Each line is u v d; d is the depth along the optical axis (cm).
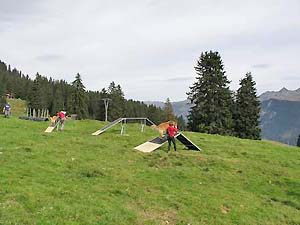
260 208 2041
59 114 4547
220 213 1883
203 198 2062
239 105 8175
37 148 2898
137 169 2542
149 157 2995
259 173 2800
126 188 2044
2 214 1432
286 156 3681
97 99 15475
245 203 2088
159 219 1691
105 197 1833
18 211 1482
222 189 2309
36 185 1856
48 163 2405
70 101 11731
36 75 13238
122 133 4366
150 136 4228
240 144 4256
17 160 2386
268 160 3331
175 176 2475
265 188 2469
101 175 2253
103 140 3744
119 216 1608
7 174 2000
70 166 2388
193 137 4541
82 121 5884
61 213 1521
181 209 1847
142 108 17575
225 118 7656
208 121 7644
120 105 12425
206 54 7750
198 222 1730
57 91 16850
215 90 7588
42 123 5216
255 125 8112
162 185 2206
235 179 2597
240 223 1797
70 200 1697
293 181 2652
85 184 2023
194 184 2339
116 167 2525
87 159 2686
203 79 7656
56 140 3469
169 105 15750
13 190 1714
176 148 3550
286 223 1909
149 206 1819
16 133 3784
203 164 2897
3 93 15612
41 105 13075
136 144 3628
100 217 1558
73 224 1438
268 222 1870
